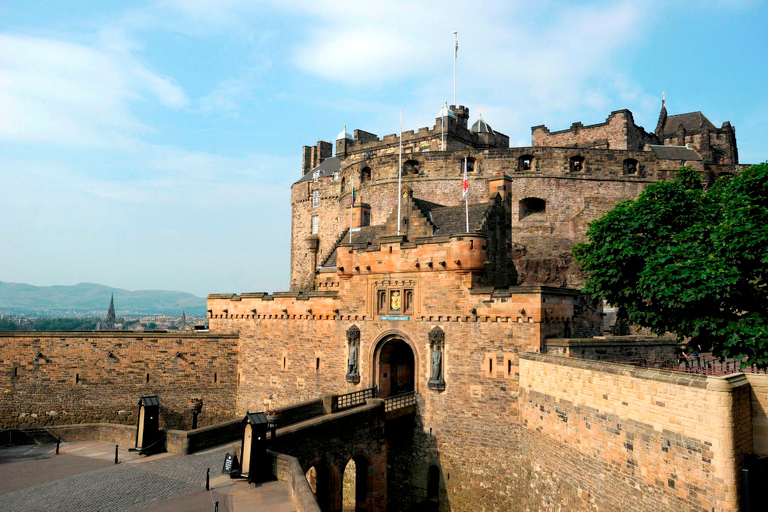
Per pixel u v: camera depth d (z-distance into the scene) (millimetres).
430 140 89438
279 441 31656
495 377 38406
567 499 30594
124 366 53562
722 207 34500
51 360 53531
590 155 66938
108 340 53781
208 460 32531
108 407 53094
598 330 46094
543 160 66688
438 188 68312
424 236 44625
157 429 34969
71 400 53219
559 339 35969
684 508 22359
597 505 27781
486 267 43125
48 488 28047
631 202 37719
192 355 53719
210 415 53375
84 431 38031
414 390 43562
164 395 53219
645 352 38500
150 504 25562
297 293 49812
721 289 28500
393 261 43656
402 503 42500
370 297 44938
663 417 23609
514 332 37719
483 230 43375
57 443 34812
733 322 28547
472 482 39031
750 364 27719
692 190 36344
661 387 23766
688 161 69312
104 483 28625
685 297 28891
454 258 40125
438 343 40969
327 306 47594
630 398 25656
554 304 38250
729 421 20719
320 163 112188
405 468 42531
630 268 35344
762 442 22047
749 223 28812
